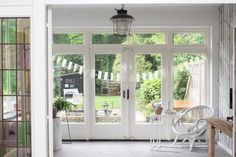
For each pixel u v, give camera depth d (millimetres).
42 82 3008
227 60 5852
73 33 6680
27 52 3080
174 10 6449
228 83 5789
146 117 6703
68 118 6734
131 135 6691
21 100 3094
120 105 6738
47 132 3080
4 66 3098
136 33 6652
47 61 3092
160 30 6609
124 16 4598
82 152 5633
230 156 5359
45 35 3033
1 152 3117
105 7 6297
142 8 6383
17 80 3094
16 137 3109
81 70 6715
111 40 6680
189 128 5746
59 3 3021
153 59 6676
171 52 6621
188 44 6609
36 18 3004
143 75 6699
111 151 5703
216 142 6281
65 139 6688
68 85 6727
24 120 3098
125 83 6703
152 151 5699
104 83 6742
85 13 6496
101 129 6715
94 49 6676
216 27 6422
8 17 3059
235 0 2980
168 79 6641
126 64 6684
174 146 6070
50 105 3104
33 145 3020
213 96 6465
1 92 3100
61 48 6668
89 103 6707
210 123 4629
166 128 6656
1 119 3115
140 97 6715
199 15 6434
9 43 3090
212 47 6441
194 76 6664
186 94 6672
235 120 4043
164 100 6660
